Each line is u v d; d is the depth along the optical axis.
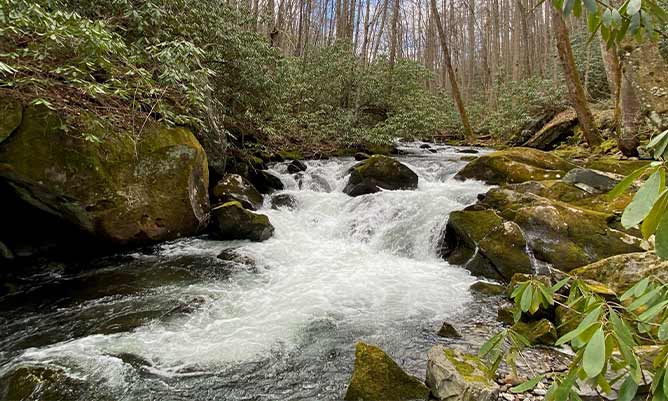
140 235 5.66
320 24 23.11
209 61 8.41
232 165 8.88
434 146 15.82
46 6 4.51
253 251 6.05
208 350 3.55
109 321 4.04
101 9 5.91
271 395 2.98
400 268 5.65
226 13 8.95
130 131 5.52
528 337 3.64
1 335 3.75
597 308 1.29
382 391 2.92
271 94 9.99
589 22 1.60
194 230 6.43
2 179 4.60
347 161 11.65
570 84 10.01
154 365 3.31
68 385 3.02
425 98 15.84
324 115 13.73
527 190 6.61
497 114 16.88
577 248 5.01
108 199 5.26
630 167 6.86
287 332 3.90
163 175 5.88
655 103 4.52
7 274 4.96
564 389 1.29
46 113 4.66
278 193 8.62
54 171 4.76
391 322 4.12
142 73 4.72
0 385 2.99
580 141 11.49
